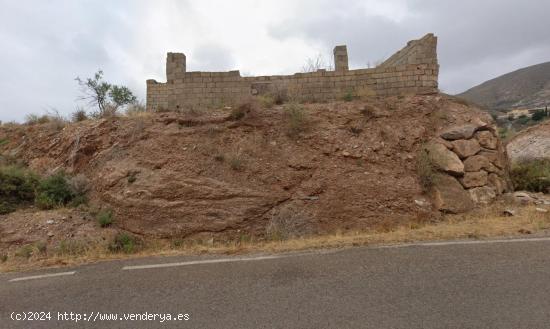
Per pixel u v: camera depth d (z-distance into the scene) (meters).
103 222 8.44
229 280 5.32
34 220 8.59
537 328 3.70
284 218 8.35
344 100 12.72
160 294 4.95
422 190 9.28
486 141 10.80
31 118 16.95
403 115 11.35
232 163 9.41
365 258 5.95
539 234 6.95
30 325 4.29
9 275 6.22
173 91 13.94
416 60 13.06
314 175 9.34
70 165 11.23
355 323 3.93
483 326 3.77
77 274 6.00
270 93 13.27
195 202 8.45
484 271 5.19
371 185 9.11
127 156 10.16
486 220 8.23
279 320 4.07
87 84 18.58
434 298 4.43
